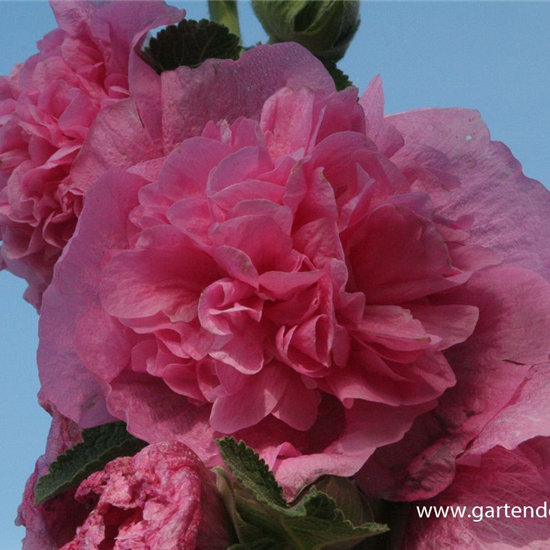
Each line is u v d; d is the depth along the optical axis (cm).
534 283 45
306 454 44
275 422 44
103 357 45
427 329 44
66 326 45
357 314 43
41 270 52
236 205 43
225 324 43
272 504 41
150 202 44
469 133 47
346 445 43
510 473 44
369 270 44
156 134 46
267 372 44
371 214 44
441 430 44
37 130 51
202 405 45
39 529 48
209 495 43
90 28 49
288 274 43
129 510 43
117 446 45
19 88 53
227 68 46
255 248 44
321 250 44
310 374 43
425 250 44
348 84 50
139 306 44
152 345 44
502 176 47
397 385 44
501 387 45
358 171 44
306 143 44
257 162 44
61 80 51
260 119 46
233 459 42
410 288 44
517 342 45
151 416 45
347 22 51
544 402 44
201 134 46
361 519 44
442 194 45
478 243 47
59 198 51
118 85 50
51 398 45
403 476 44
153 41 49
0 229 53
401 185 44
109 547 43
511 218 47
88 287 45
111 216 45
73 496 48
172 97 46
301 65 46
